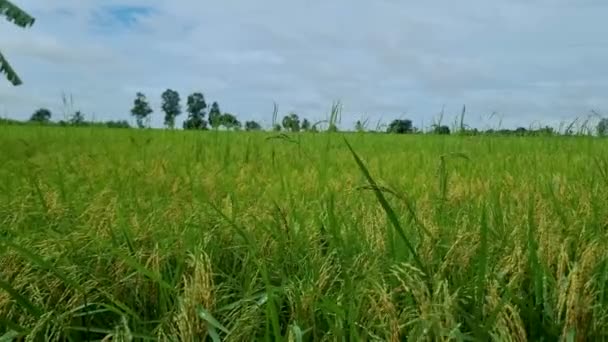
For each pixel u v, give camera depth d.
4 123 17.14
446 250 3.42
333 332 2.64
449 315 2.39
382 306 2.62
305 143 9.70
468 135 9.98
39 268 3.13
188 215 4.05
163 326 2.85
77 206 4.45
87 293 3.02
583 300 2.54
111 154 8.57
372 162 7.56
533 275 3.09
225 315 2.92
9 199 4.78
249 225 3.85
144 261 3.35
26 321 2.92
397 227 2.84
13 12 14.38
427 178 6.09
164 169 6.32
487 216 4.08
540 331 2.80
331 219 3.57
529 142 10.06
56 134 13.71
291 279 3.24
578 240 3.50
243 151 9.14
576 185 5.24
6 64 14.99
